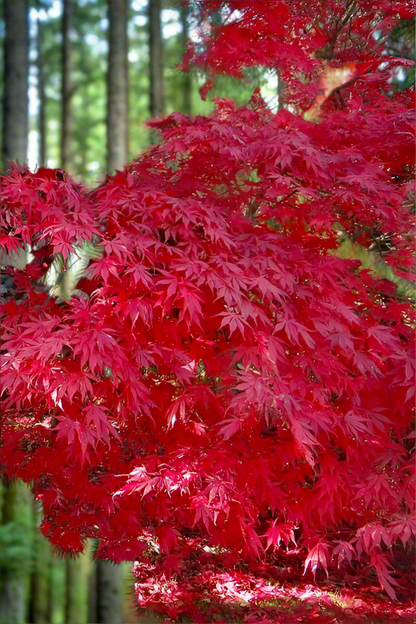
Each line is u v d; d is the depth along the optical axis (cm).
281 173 237
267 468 226
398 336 236
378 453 232
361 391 229
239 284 196
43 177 223
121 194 220
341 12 300
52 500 252
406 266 252
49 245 261
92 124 746
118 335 204
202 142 228
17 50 408
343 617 218
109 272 210
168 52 600
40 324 201
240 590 241
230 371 220
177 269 196
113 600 232
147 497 249
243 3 266
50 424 276
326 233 269
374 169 223
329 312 215
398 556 277
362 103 265
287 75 291
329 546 245
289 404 197
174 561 245
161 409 234
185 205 212
